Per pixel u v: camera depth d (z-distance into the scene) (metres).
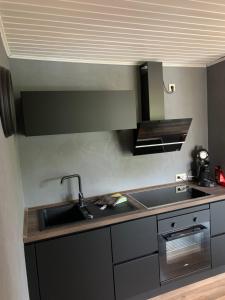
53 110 1.91
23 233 1.73
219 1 1.36
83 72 2.37
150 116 2.47
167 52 2.27
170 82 2.73
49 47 1.95
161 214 2.05
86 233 1.82
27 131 1.86
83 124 2.00
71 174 2.40
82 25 1.57
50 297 1.76
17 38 1.72
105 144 2.51
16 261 1.16
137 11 1.43
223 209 2.30
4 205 0.92
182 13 1.49
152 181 2.75
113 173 2.57
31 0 1.24
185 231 2.16
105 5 1.34
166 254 2.13
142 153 2.52
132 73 2.56
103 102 2.05
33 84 2.20
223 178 2.66
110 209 2.15
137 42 1.96
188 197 2.54
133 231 1.96
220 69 2.66
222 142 2.73
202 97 2.90
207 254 2.29
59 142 2.34
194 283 2.30
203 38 1.95
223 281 2.31
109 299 1.93
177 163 2.85
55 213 2.27
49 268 1.74
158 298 2.12
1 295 0.71
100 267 1.88
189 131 2.87
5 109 1.20
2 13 1.36
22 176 2.24
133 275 1.99
